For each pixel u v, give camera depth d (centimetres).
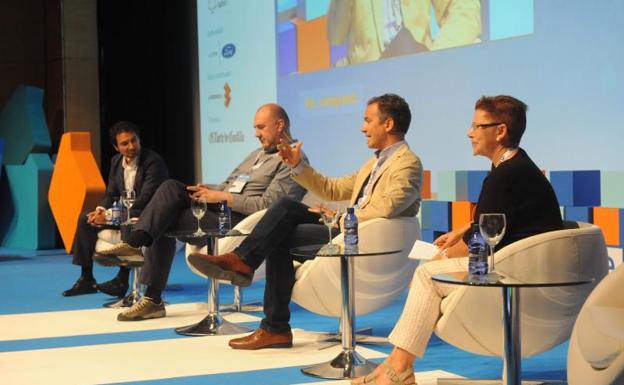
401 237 399
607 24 447
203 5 879
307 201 650
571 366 235
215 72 861
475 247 273
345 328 368
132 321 505
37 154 987
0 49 1173
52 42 1125
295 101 723
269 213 395
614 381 208
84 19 1082
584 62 461
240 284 392
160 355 406
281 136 509
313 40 695
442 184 564
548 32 483
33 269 793
